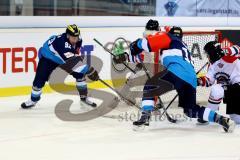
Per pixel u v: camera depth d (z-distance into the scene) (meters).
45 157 9.30
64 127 11.62
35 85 13.16
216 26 19.12
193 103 11.07
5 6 15.63
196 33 15.09
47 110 13.37
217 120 11.09
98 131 11.30
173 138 10.83
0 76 14.84
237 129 11.70
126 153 9.64
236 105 11.99
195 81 10.96
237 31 17.75
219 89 11.75
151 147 10.10
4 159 9.16
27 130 11.29
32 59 15.43
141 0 18.25
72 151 9.73
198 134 11.22
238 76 11.93
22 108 13.47
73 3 17.00
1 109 13.44
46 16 15.63
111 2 17.80
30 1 16.06
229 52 11.71
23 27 15.14
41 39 15.55
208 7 19.34
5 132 11.09
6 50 14.88
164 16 18.41
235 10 19.86
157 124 12.05
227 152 9.86
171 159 9.32
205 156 9.55
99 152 9.67
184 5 18.88
